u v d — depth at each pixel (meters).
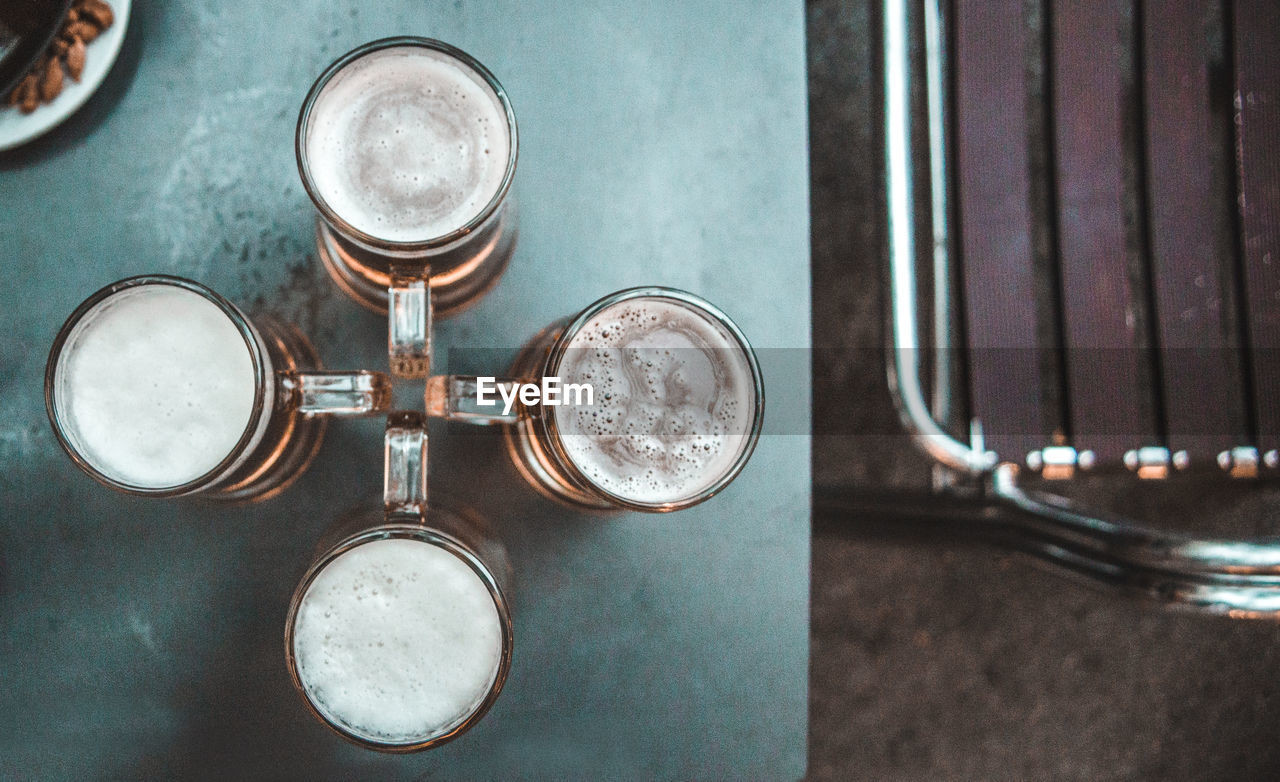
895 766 0.92
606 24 0.48
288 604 0.46
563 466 0.39
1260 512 0.92
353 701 0.39
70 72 0.45
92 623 0.45
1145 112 0.60
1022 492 0.63
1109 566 0.54
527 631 0.47
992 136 0.59
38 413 0.45
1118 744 0.95
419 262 0.40
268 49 0.47
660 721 0.48
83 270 0.46
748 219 0.49
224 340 0.41
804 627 0.48
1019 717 0.93
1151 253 0.61
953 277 0.61
